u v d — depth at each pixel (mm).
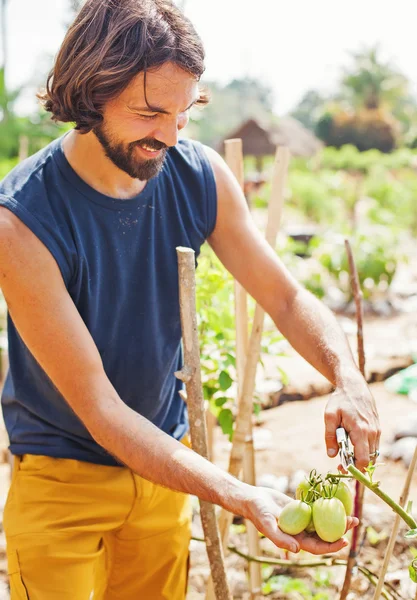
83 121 1746
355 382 1829
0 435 4762
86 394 1749
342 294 8758
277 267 2113
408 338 6855
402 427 4387
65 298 1803
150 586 2312
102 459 2117
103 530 2109
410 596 2779
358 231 9594
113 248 1935
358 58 36969
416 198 16844
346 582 2297
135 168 1795
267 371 5391
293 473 4000
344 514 1536
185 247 1938
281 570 3078
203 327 2801
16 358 2098
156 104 1664
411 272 10680
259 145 17234
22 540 2010
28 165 1906
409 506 1564
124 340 2061
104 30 1673
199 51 1691
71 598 1980
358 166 25344
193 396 1918
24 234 1792
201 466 1626
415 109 40906
